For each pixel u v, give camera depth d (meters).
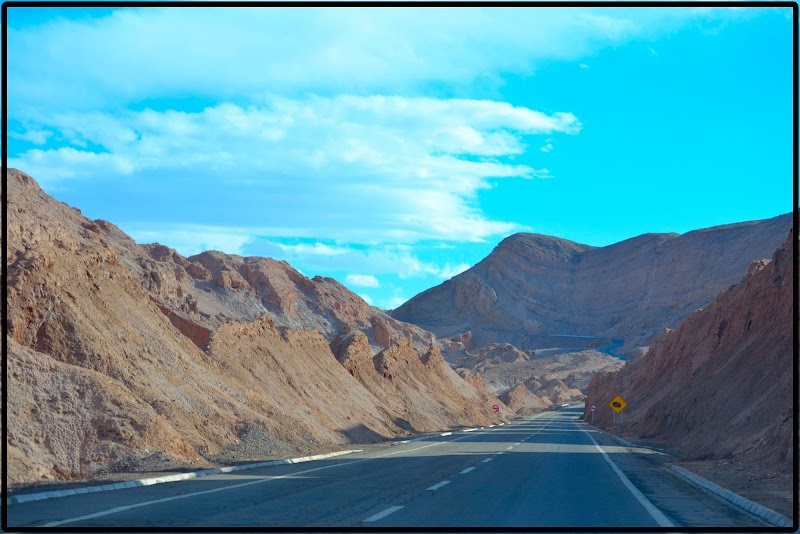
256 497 17.02
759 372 40.66
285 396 49.97
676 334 87.19
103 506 15.09
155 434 25.92
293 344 61.44
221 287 141.88
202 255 158.00
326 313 170.00
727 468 26.06
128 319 36.41
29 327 28.88
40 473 21.77
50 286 30.62
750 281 53.72
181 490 18.47
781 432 26.28
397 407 77.44
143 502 15.84
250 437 34.22
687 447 41.16
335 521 13.58
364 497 17.25
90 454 23.97
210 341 47.47
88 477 21.67
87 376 26.48
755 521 14.68
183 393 34.25
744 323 51.44
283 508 15.14
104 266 37.78
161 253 141.75
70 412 24.83
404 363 93.62
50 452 23.25
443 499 17.11
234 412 37.09
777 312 43.34
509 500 17.12
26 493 16.67
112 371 30.22
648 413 64.31
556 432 68.75
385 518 14.02
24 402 24.03
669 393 65.50
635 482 22.38
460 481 21.56
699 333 75.31
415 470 25.62
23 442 22.73
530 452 37.38
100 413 25.39
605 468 27.53
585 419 116.38
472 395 115.50
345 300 182.12
